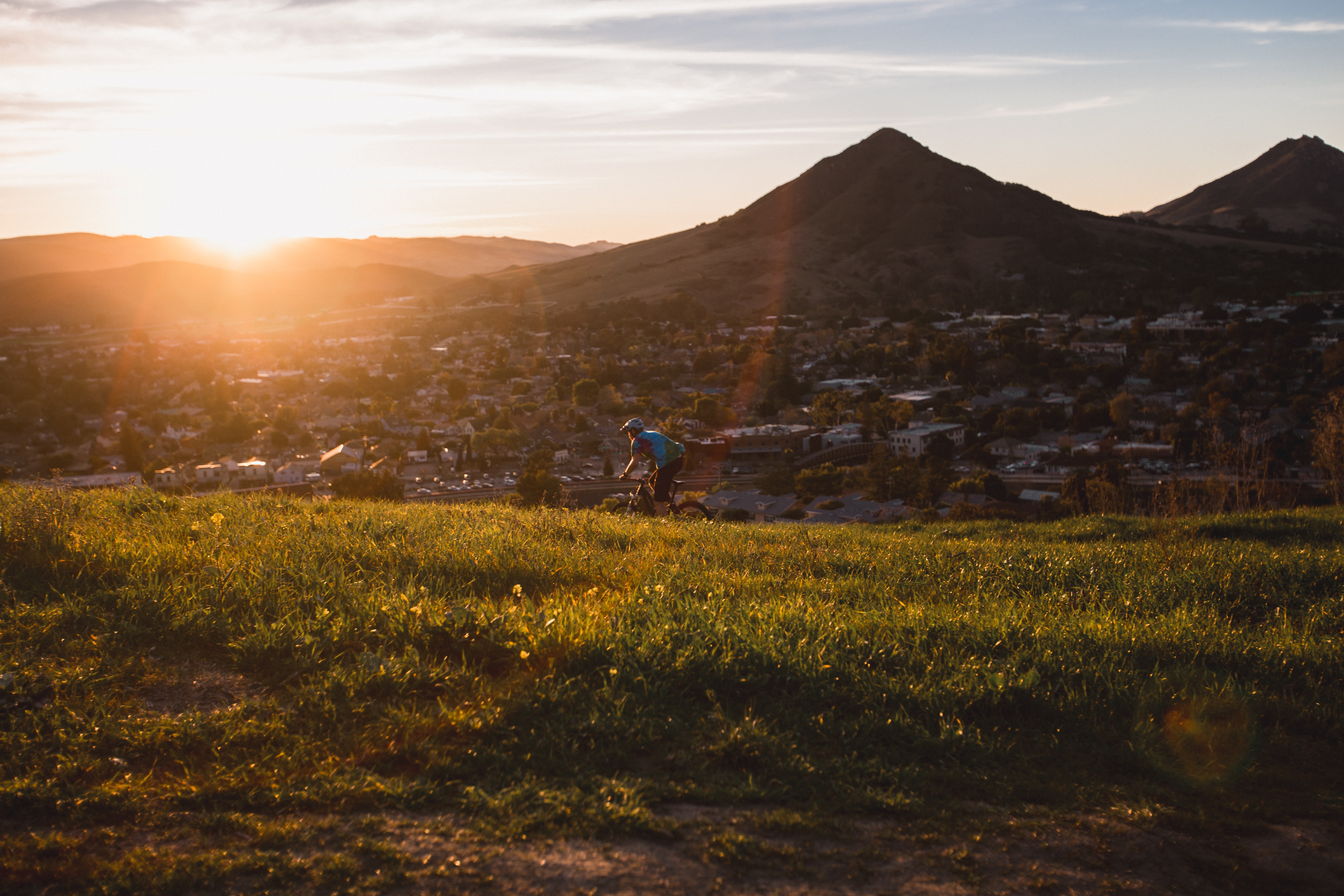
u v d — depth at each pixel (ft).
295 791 13.56
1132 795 14.83
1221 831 13.76
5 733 14.73
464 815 13.16
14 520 25.98
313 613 20.81
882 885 11.86
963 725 16.71
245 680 17.69
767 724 16.33
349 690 16.69
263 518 33.45
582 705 16.52
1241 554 34.96
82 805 12.95
